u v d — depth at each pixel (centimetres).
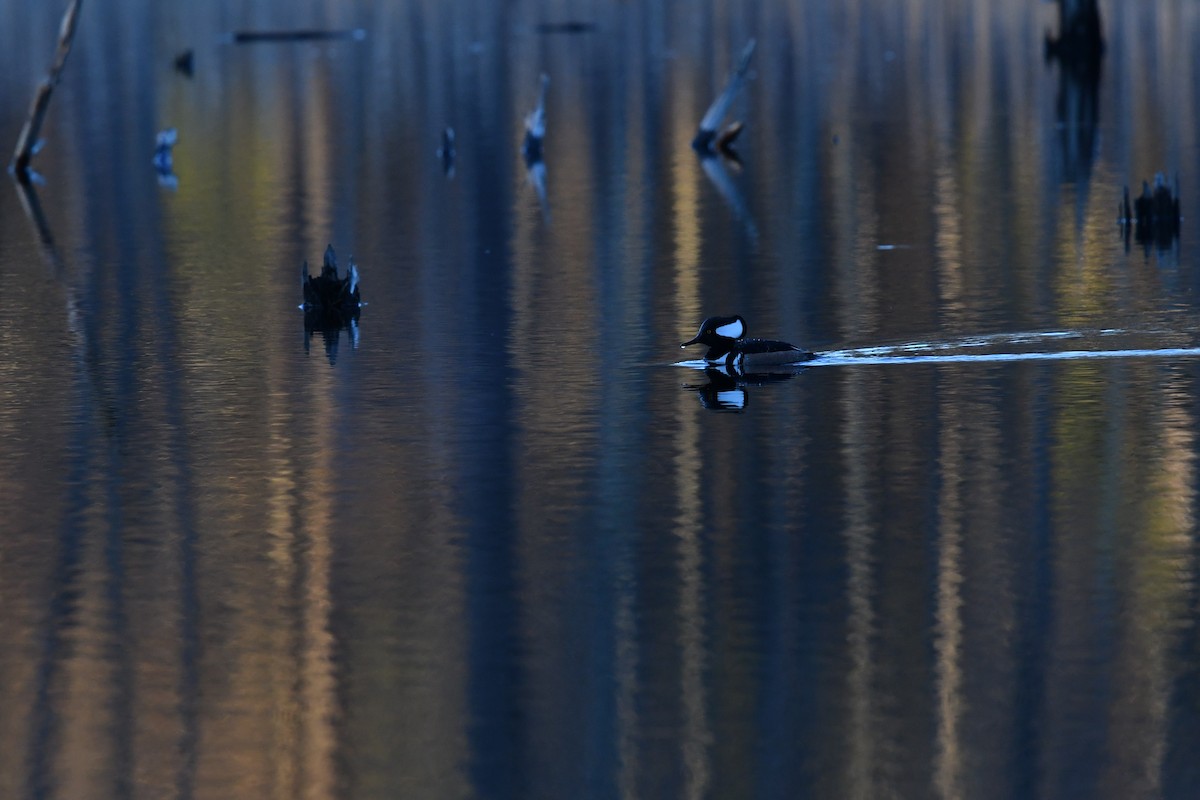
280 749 1917
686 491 2681
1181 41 12375
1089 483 2677
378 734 1941
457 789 1834
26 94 10575
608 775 1844
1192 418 3008
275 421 3156
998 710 1961
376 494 2708
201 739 1945
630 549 2442
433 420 3131
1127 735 1900
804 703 1981
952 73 10825
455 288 4525
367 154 7719
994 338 3694
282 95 10294
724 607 2236
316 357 3703
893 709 1964
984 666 2061
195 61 12606
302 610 2261
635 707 1980
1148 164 6744
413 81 10931
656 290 4412
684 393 3278
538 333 3897
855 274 4578
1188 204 5762
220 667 2106
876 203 5938
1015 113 8656
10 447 3012
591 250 5116
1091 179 6384
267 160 7588
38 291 4616
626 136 8225
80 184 6962
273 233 5625
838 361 3512
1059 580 2303
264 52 13238
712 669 2067
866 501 2617
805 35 14050
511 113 9181
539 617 2219
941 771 1838
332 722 1969
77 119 9312
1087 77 10281
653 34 14300
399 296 4431
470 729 1947
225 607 2277
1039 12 15762
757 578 2327
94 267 5012
